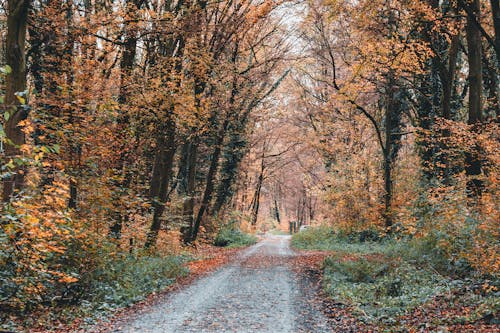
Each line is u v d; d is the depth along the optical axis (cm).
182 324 955
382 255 1856
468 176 1421
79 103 1305
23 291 939
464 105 2420
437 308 944
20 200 793
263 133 4053
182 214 2891
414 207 1521
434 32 2022
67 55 1471
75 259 1138
